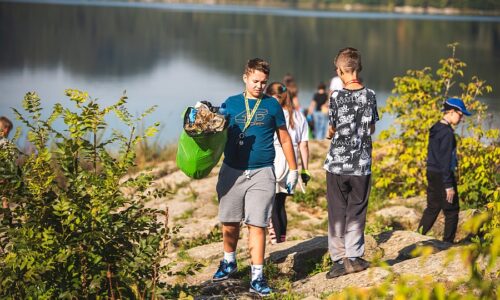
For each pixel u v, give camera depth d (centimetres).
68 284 536
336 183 656
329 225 666
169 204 1195
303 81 4247
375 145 1213
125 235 554
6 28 7619
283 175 843
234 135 642
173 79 4275
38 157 540
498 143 1133
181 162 634
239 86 4081
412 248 746
